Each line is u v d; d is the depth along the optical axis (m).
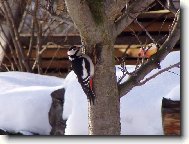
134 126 11.42
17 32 18.03
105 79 7.85
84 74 8.14
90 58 7.86
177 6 15.68
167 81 12.02
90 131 8.03
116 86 7.96
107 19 7.61
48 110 12.83
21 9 18.36
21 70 18.36
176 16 8.11
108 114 7.90
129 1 8.48
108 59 7.81
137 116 11.42
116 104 7.98
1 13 18.98
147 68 8.03
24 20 19.23
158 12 18.11
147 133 11.20
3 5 17.59
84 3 7.24
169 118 11.14
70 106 12.34
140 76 8.04
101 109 7.89
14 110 12.91
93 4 7.46
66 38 18.81
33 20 17.66
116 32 7.89
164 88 11.84
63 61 19.98
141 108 11.46
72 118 11.87
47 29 18.56
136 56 18.52
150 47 8.57
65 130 11.98
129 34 18.61
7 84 14.12
